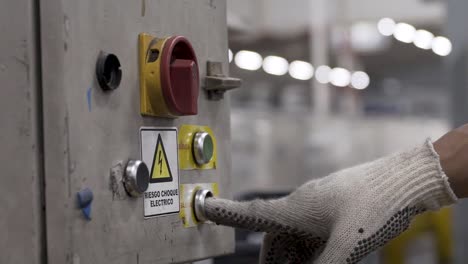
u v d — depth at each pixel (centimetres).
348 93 1047
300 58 941
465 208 332
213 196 93
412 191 79
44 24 66
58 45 66
